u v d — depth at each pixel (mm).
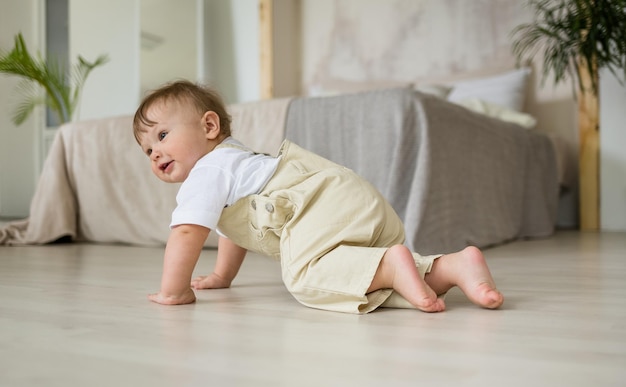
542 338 856
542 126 4008
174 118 1245
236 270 1385
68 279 1538
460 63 4258
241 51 5027
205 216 1145
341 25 4672
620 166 3535
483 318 1007
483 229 2500
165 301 1146
